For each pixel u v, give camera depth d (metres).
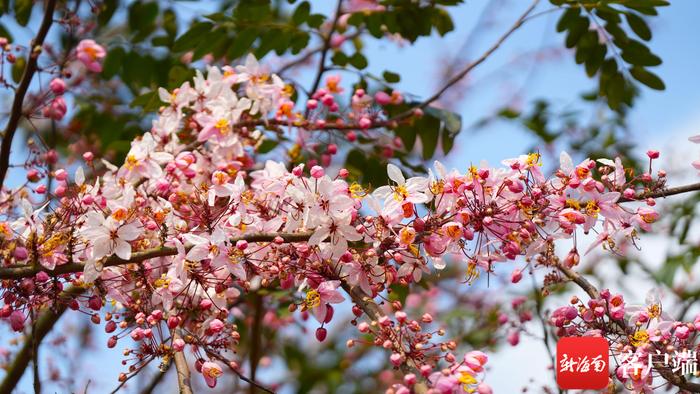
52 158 3.54
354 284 3.03
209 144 4.29
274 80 4.26
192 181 3.72
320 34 4.84
